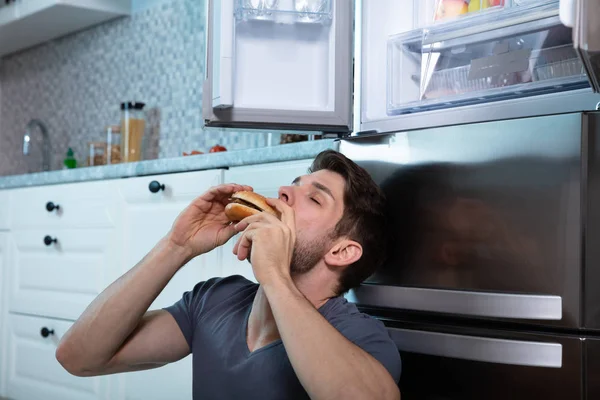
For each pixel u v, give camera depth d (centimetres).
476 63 156
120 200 261
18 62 448
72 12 366
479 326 140
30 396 302
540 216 133
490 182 140
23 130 443
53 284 292
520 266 135
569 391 129
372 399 114
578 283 129
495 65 153
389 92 169
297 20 172
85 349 146
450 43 161
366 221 144
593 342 127
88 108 396
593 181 128
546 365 130
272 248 126
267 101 172
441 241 146
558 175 132
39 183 304
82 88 401
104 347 146
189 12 342
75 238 281
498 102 152
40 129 417
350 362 115
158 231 246
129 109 345
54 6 354
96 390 264
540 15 145
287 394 128
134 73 370
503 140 139
